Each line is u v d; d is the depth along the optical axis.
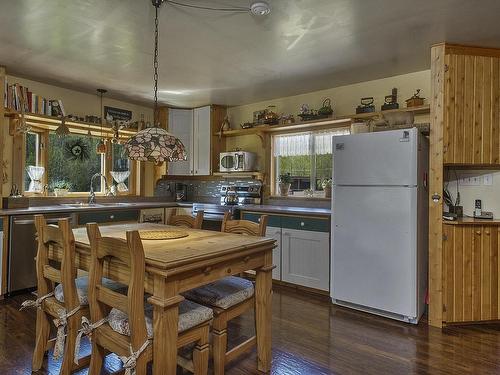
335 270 3.15
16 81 3.75
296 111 4.48
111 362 2.16
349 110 4.00
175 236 2.18
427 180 3.14
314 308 3.11
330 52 3.02
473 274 2.82
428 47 2.89
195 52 3.04
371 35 2.67
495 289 2.85
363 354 2.28
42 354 2.04
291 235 3.69
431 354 2.29
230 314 2.01
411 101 3.32
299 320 2.84
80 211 3.74
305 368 2.10
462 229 2.81
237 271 1.91
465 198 3.17
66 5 2.24
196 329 1.75
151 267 1.54
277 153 4.71
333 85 4.02
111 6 2.25
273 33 2.64
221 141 5.13
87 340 2.38
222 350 1.94
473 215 3.11
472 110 2.84
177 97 4.60
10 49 2.99
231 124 5.17
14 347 2.29
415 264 2.72
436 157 2.81
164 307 1.50
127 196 4.95
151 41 2.81
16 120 3.70
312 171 4.39
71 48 2.96
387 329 2.68
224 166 4.79
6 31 2.63
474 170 3.14
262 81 3.86
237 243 1.98
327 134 4.25
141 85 4.06
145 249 1.79
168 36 2.72
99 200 4.57
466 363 2.17
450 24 2.47
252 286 2.21
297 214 3.64
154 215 4.55
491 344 2.45
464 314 2.79
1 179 3.38
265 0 2.16
